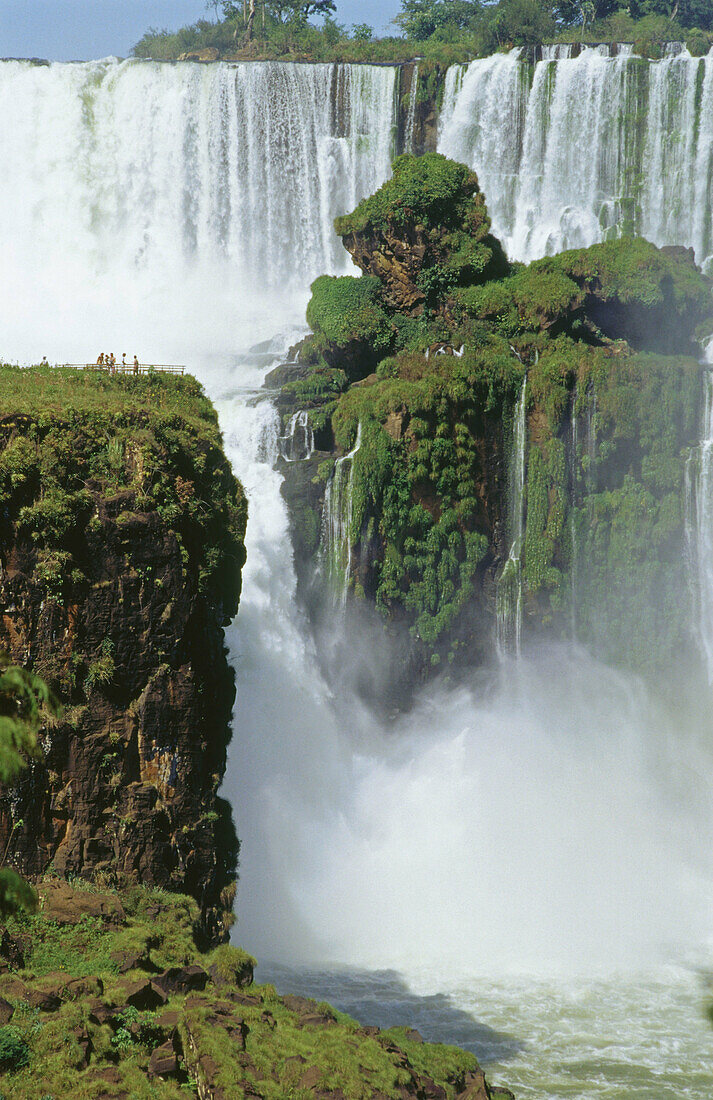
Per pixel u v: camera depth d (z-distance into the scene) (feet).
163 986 152.56
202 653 178.09
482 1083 152.25
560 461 276.21
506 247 368.68
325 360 305.53
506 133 375.66
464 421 273.75
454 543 272.92
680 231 362.33
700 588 285.23
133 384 201.57
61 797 165.99
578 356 279.08
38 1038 136.56
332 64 377.09
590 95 366.22
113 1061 138.92
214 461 185.88
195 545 177.58
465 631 277.23
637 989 204.54
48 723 163.53
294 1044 146.20
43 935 154.92
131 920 163.43
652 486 280.31
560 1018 192.95
